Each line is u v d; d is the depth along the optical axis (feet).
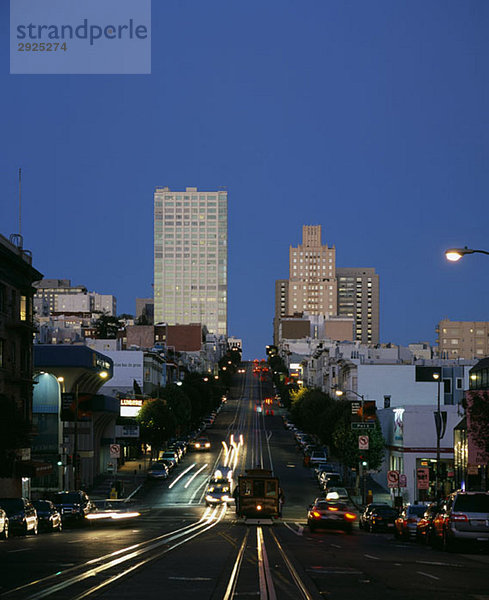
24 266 314.55
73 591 78.43
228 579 91.97
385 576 98.94
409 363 616.80
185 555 122.52
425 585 90.38
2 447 250.98
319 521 232.12
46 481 393.50
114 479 434.30
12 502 192.13
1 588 80.59
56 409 395.34
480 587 89.92
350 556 130.11
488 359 352.28
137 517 293.02
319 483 449.48
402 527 200.54
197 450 634.84
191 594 77.82
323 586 87.81
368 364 581.53
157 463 482.28
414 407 410.93
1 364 295.28
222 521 273.33
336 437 460.96
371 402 392.06
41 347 393.50
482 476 326.85
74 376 398.83
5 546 143.23
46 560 112.06
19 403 311.88
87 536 179.52
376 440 420.36
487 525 145.18
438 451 321.11
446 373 579.48
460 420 406.62
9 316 303.48
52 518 215.31
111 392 573.33
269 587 85.20
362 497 381.60
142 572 96.58
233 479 473.67
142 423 550.36
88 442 444.14
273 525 257.14
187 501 386.73
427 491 391.45
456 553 148.25
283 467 537.65
